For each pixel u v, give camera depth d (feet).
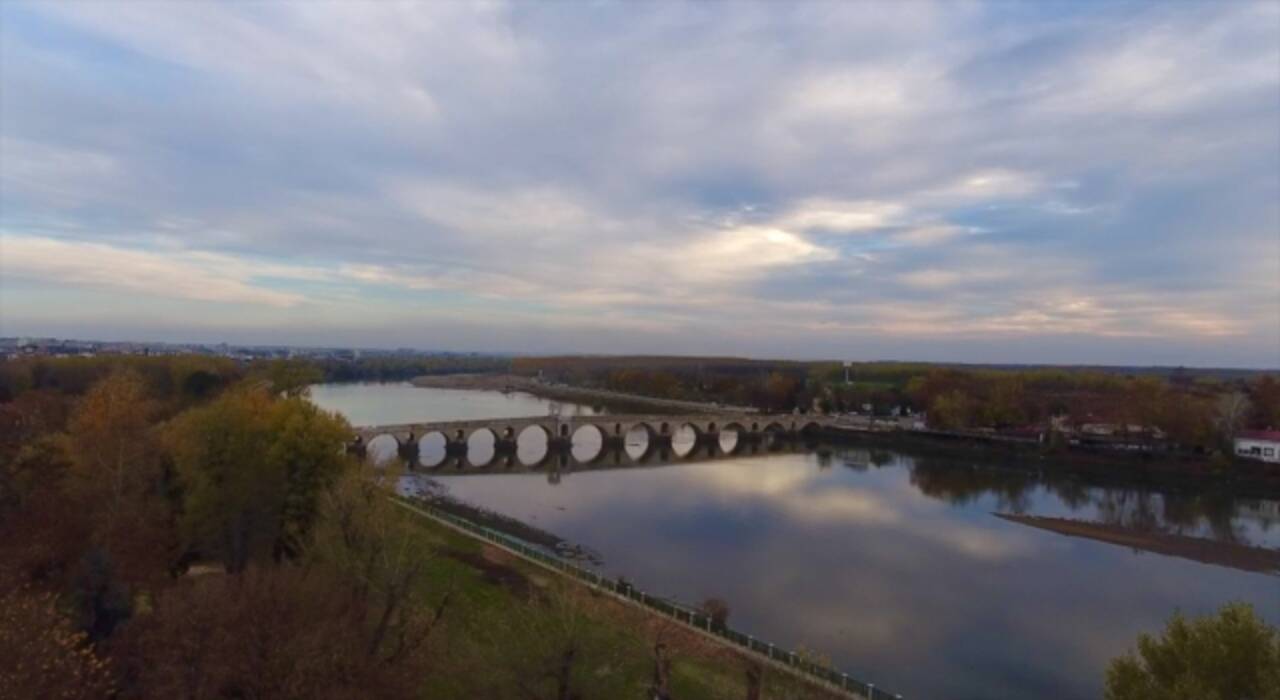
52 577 142.92
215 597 122.31
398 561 154.81
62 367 597.11
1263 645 116.47
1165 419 591.37
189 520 190.08
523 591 210.79
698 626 198.90
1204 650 117.80
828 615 249.34
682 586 274.16
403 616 155.22
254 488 197.98
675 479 533.55
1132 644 233.76
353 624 141.49
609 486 500.33
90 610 129.39
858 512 420.36
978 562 322.34
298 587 140.77
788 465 618.85
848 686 168.25
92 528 158.81
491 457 642.63
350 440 256.93
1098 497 499.10
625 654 160.45
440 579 213.25
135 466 208.13
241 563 195.62
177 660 110.01
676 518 395.55
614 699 144.25
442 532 279.28
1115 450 607.37
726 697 154.71
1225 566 328.29
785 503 442.09
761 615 246.47
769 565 305.73
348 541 163.84
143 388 409.69
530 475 550.36
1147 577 308.60
